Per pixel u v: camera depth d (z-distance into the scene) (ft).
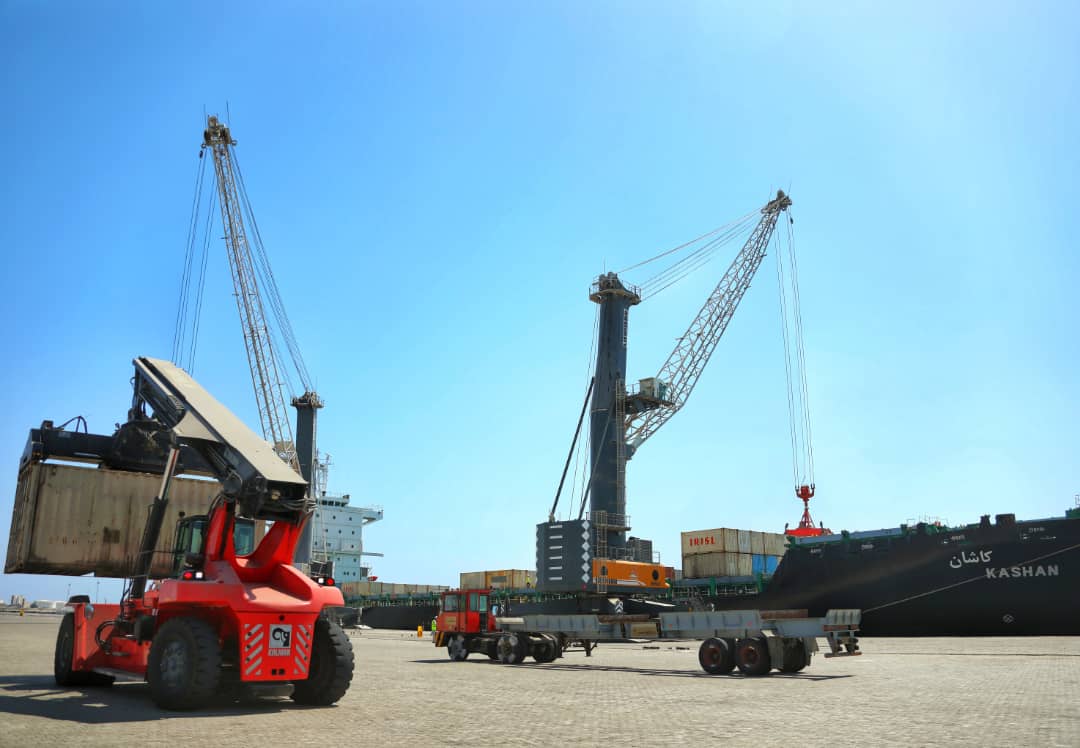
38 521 56.29
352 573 347.36
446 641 93.91
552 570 201.46
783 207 261.03
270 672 38.45
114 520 59.36
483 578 262.26
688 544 203.41
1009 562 136.46
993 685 53.57
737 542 198.49
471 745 28.78
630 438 236.63
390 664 82.84
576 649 123.13
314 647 42.34
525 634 87.97
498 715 38.22
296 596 40.29
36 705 39.32
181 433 42.52
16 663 68.59
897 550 152.56
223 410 46.42
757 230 261.65
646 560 232.73
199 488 63.31
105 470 59.41
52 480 57.21
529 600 230.07
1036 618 132.77
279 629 39.14
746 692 51.29
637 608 199.21
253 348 272.10
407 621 286.25
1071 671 64.69
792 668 70.79
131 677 43.14
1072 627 128.98
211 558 40.83
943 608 144.05
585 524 198.70
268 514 41.04
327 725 33.71
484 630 91.40
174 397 46.91
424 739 30.19
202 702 36.99
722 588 194.70
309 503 41.29
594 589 194.80
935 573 145.89
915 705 42.32
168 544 59.98
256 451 42.09
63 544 57.06
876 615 153.58
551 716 38.01
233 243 272.92
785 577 170.81
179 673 37.14
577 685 57.21
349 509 354.13
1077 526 130.11
